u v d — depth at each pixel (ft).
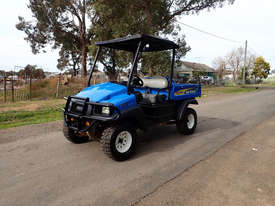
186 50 58.03
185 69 145.89
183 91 16.58
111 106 10.73
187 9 58.80
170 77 15.43
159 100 14.97
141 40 12.93
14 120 22.59
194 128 17.97
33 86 51.70
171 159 12.43
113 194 8.70
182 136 17.12
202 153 13.44
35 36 86.79
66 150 13.71
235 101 41.88
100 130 12.73
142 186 9.34
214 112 28.89
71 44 93.97
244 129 19.56
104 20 55.16
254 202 8.25
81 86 56.70
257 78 190.39
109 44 14.99
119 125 11.85
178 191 8.97
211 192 8.91
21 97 41.78
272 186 9.49
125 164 11.66
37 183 9.54
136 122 12.95
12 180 9.80
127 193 8.78
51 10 79.77
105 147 11.49
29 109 28.73
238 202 8.24
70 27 90.33
